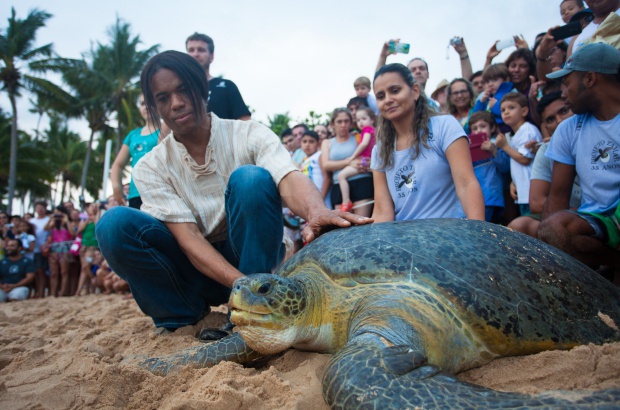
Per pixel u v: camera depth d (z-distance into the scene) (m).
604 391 1.49
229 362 2.13
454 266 2.08
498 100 5.27
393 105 3.54
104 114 34.84
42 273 9.84
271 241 2.90
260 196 2.79
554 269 2.28
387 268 2.09
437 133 3.52
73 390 1.95
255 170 2.84
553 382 1.78
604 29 3.63
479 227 2.45
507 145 4.59
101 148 42.34
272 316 2.09
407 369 1.61
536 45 5.60
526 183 4.50
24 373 2.18
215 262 2.75
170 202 2.99
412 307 1.93
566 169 3.62
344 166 5.96
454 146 3.41
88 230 9.13
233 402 1.75
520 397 1.49
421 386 1.53
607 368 1.76
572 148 3.57
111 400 1.92
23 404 1.83
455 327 1.95
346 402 1.55
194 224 2.99
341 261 2.22
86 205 10.99
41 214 10.73
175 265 3.09
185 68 2.82
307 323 2.18
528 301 2.06
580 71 3.27
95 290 9.38
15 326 4.34
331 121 6.51
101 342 2.90
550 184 4.04
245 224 2.84
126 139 5.37
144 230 2.89
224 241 3.27
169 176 3.05
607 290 2.41
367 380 1.56
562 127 3.65
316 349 2.28
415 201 3.64
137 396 1.99
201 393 1.86
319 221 2.64
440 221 2.49
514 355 2.04
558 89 4.41
